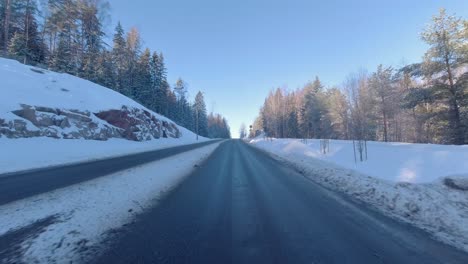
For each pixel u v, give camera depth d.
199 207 5.11
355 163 11.52
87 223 3.99
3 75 18.34
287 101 60.88
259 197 6.03
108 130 22.00
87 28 34.84
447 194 5.60
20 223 3.90
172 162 12.49
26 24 32.28
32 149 13.19
